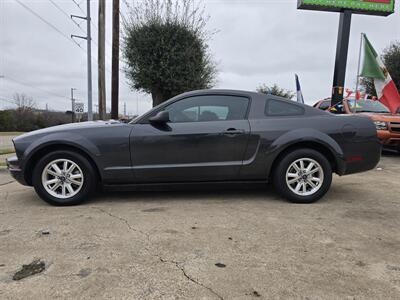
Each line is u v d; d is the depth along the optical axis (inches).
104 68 507.5
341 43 505.7
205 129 168.7
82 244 121.0
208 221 144.9
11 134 1518.2
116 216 152.1
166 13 464.4
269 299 87.1
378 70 372.8
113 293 89.8
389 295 89.1
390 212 158.4
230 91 177.6
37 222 144.9
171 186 173.0
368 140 174.6
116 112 458.6
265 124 171.3
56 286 93.1
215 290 91.2
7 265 105.4
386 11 506.9
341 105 397.7
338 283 94.9
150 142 167.0
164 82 459.5
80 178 168.9
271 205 169.3
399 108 366.9
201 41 479.5
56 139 165.2
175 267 103.7
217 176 171.3
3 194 198.7
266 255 111.9
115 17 449.4
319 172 171.8
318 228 136.7
